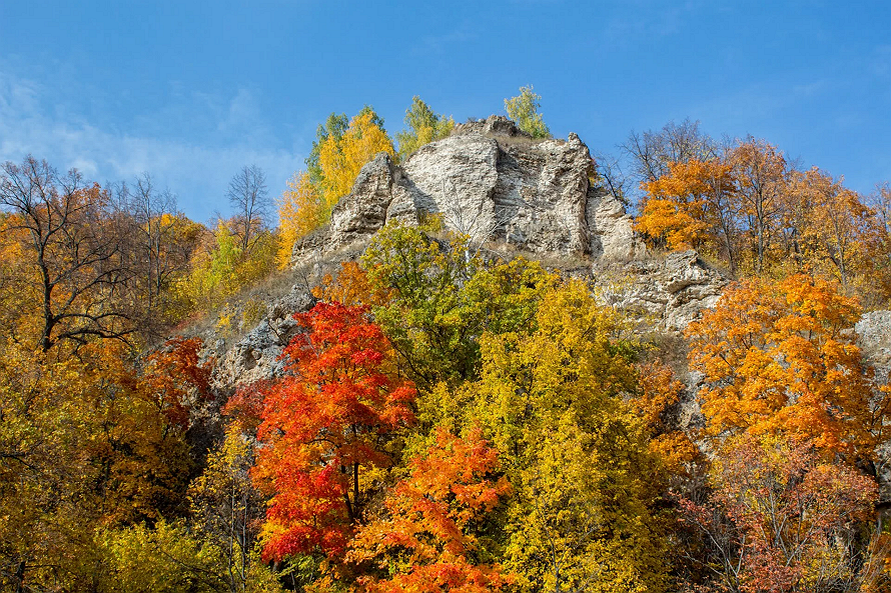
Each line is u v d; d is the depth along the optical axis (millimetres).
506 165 49125
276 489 19625
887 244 41344
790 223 46531
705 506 20766
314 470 19141
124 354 34219
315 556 20641
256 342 31141
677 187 46656
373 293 29547
